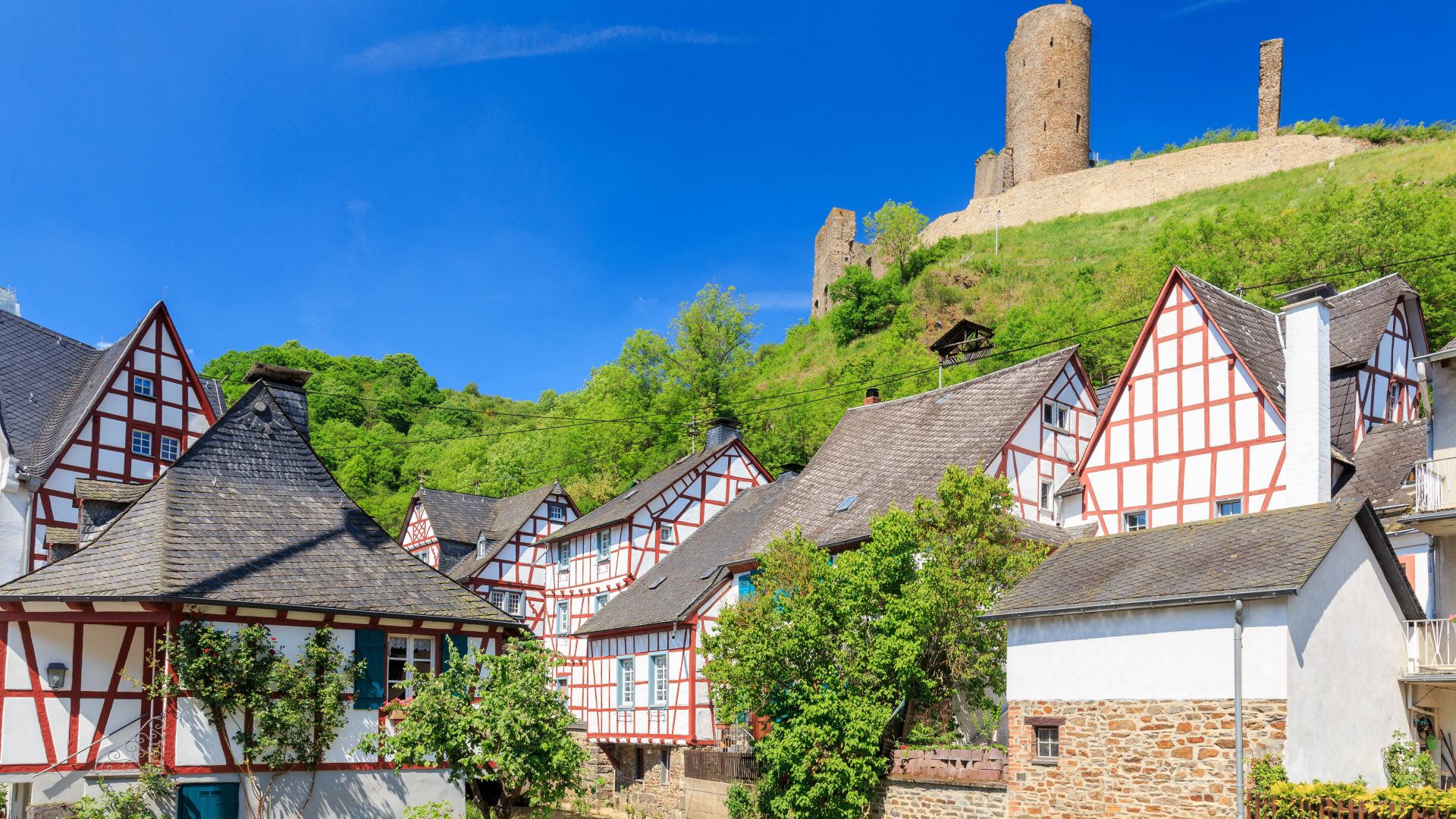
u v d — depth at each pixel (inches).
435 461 2650.1
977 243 2997.0
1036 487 1026.1
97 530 874.1
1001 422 1032.8
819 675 810.2
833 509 1092.5
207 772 669.9
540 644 697.6
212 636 671.8
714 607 1125.1
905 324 2600.9
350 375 3270.2
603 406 2447.1
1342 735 601.6
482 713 650.8
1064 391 1074.1
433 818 693.3
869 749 775.1
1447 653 660.1
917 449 1101.7
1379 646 645.9
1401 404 960.9
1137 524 951.0
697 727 1089.4
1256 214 1998.0
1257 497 863.7
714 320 2442.2
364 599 749.9
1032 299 2472.9
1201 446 909.2
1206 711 599.5
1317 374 823.7
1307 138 2568.9
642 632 1213.7
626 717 1227.2
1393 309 962.7
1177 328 941.8
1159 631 629.6
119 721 682.8
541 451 2447.1
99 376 1031.6
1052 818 663.8
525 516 1691.7
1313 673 588.4
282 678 690.2
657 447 2241.6
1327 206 1812.3
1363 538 649.6
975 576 788.0
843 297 2910.9
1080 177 2925.7
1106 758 641.6
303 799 700.0
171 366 1064.8
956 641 778.2
